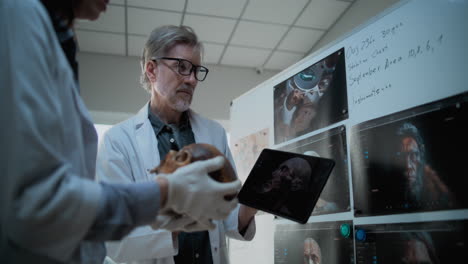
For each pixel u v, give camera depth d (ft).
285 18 10.14
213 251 3.57
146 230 3.25
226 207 1.90
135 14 9.84
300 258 3.86
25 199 1.35
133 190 1.67
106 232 1.56
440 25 2.66
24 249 1.55
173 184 1.76
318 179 2.83
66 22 1.99
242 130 5.43
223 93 12.75
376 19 3.28
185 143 3.96
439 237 2.49
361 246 3.10
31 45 1.51
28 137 1.37
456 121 2.45
